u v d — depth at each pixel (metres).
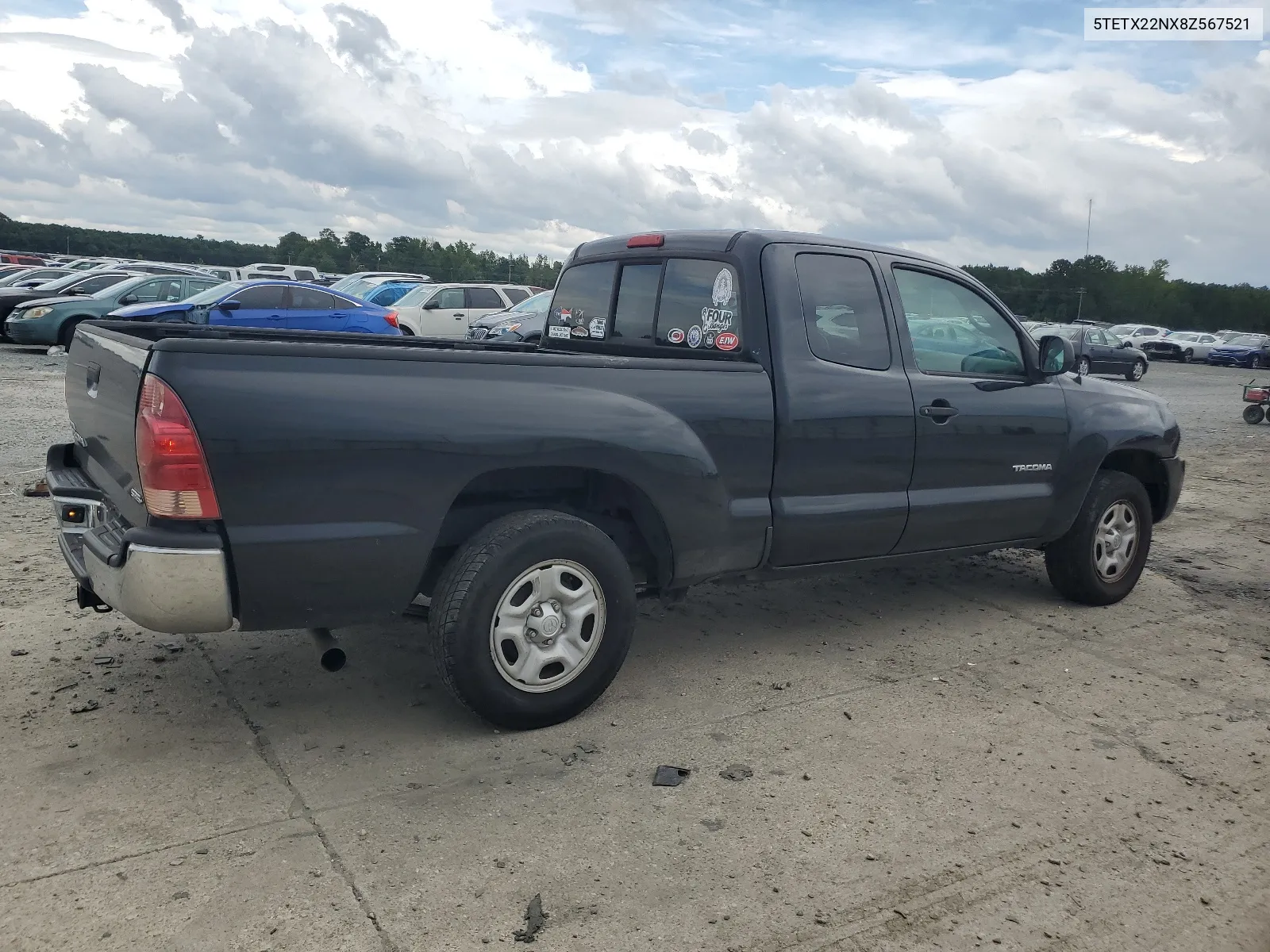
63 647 4.46
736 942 2.66
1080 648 5.15
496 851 3.03
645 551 4.38
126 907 2.69
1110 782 3.66
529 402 3.67
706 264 4.61
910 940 2.71
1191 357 42.75
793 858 3.07
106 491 3.71
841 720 4.11
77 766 3.42
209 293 17.22
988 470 5.12
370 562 3.43
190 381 3.13
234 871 2.87
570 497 4.27
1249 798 3.59
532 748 3.74
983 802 3.47
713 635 5.11
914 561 5.05
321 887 2.81
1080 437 5.49
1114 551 5.84
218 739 3.67
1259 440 14.99
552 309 5.49
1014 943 2.72
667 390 4.04
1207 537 7.95
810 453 4.43
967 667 4.80
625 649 3.98
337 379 3.34
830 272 4.63
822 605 5.71
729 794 3.45
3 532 6.31
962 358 5.10
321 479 3.31
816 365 4.46
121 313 16.36
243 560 3.24
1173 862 3.15
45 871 2.83
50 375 15.18
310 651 4.57
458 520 3.88
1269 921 2.88
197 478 3.13
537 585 3.74
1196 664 4.97
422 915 2.71
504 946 2.60
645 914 2.76
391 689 4.21
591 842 3.11
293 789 3.35
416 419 3.45
